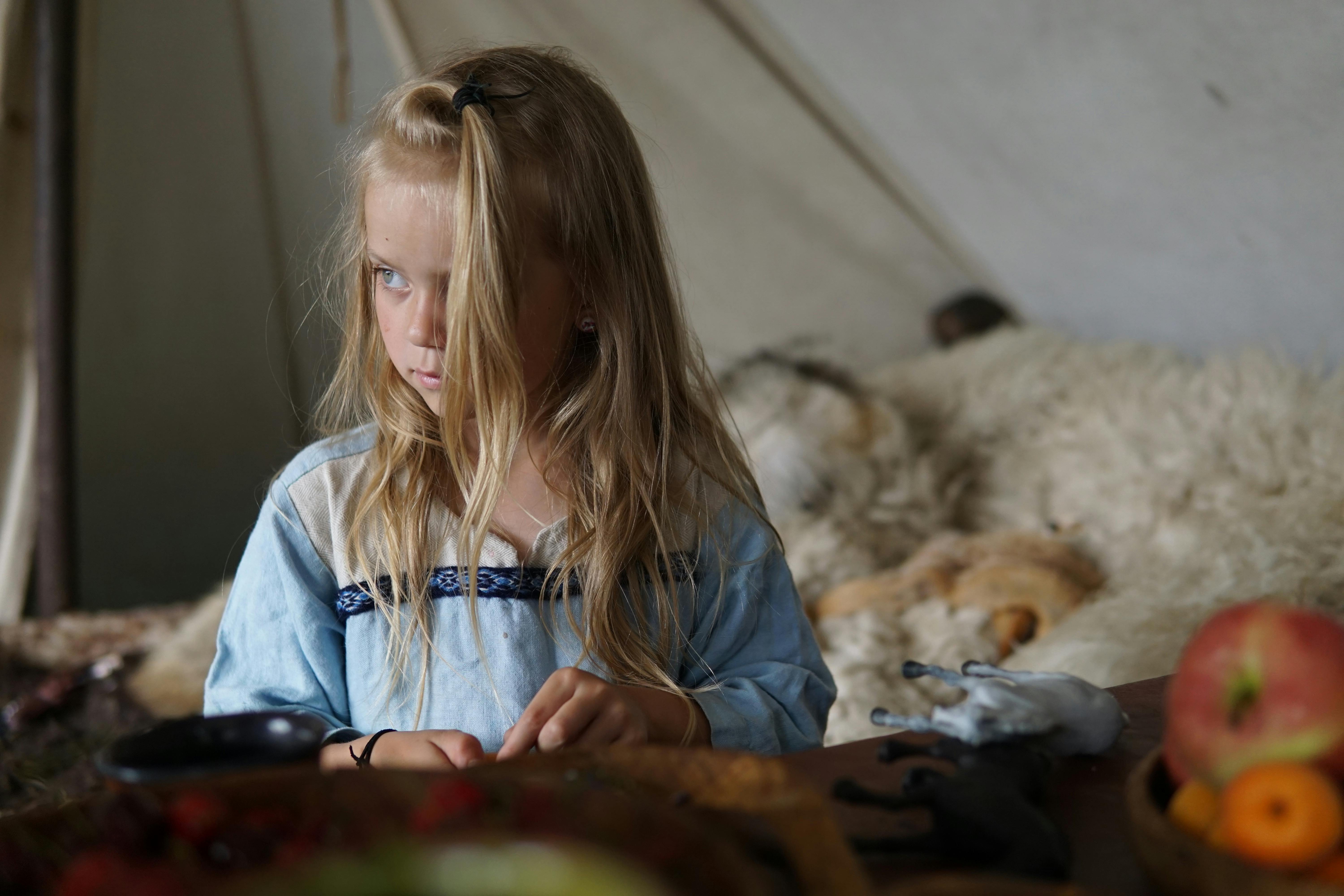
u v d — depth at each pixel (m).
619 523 0.94
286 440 3.30
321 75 2.87
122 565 3.18
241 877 0.36
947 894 0.38
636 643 0.92
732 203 2.64
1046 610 1.62
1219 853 0.39
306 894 0.33
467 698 0.91
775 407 2.01
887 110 2.25
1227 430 1.87
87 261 3.02
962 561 1.75
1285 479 1.74
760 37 2.36
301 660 0.94
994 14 1.76
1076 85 1.78
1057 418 2.11
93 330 3.09
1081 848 0.50
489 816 0.43
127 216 3.01
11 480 2.37
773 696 0.93
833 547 1.81
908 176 2.43
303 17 2.77
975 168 2.20
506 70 0.97
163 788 0.46
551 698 0.76
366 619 0.93
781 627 1.00
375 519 0.96
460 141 0.88
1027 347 2.33
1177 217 1.91
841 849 0.44
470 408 0.93
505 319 0.87
